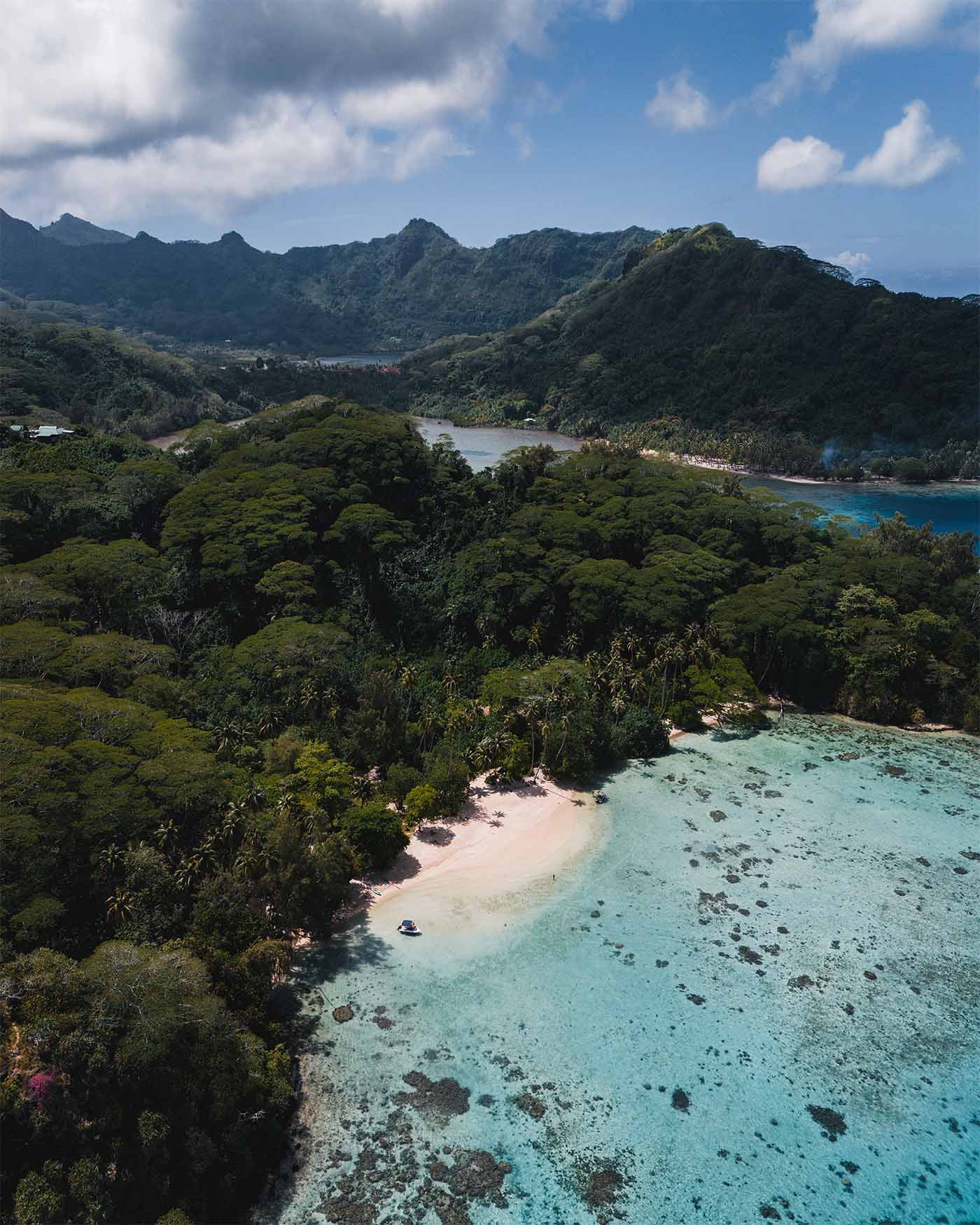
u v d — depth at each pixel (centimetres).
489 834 8869
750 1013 6562
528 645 12738
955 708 11812
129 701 8988
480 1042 6241
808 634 12081
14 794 6519
